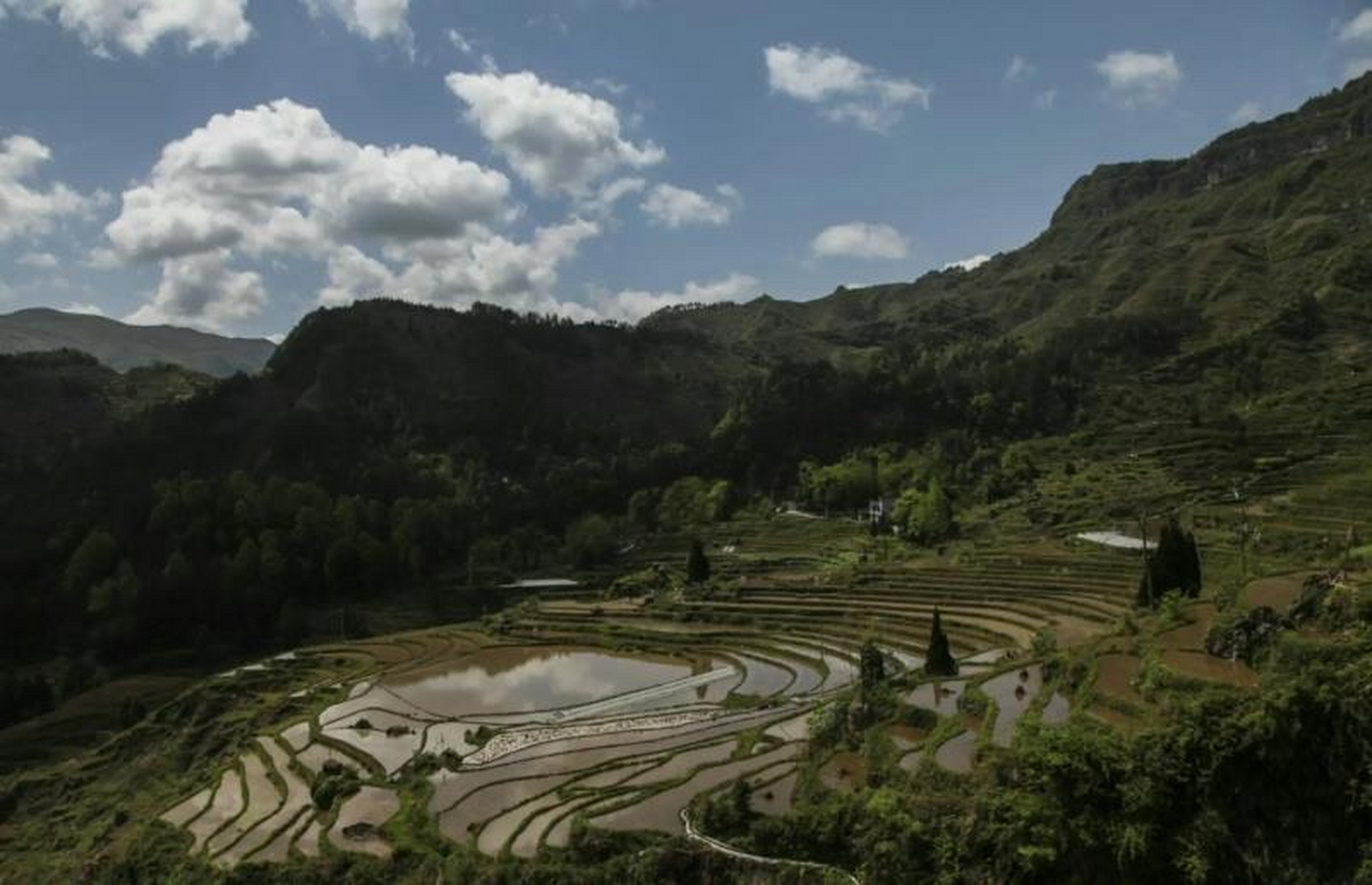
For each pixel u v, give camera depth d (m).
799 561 182.75
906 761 62.84
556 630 153.00
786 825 57.19
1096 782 47.94
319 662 145.00
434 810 74.81
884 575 149.12
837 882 52.38
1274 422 198.00
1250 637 64.19
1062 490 191.50
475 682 124.44
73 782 123.81
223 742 118.44
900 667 97.25
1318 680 49.06
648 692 111.31
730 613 144.62
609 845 61.34
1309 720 47.34
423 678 128.50
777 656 122.31
